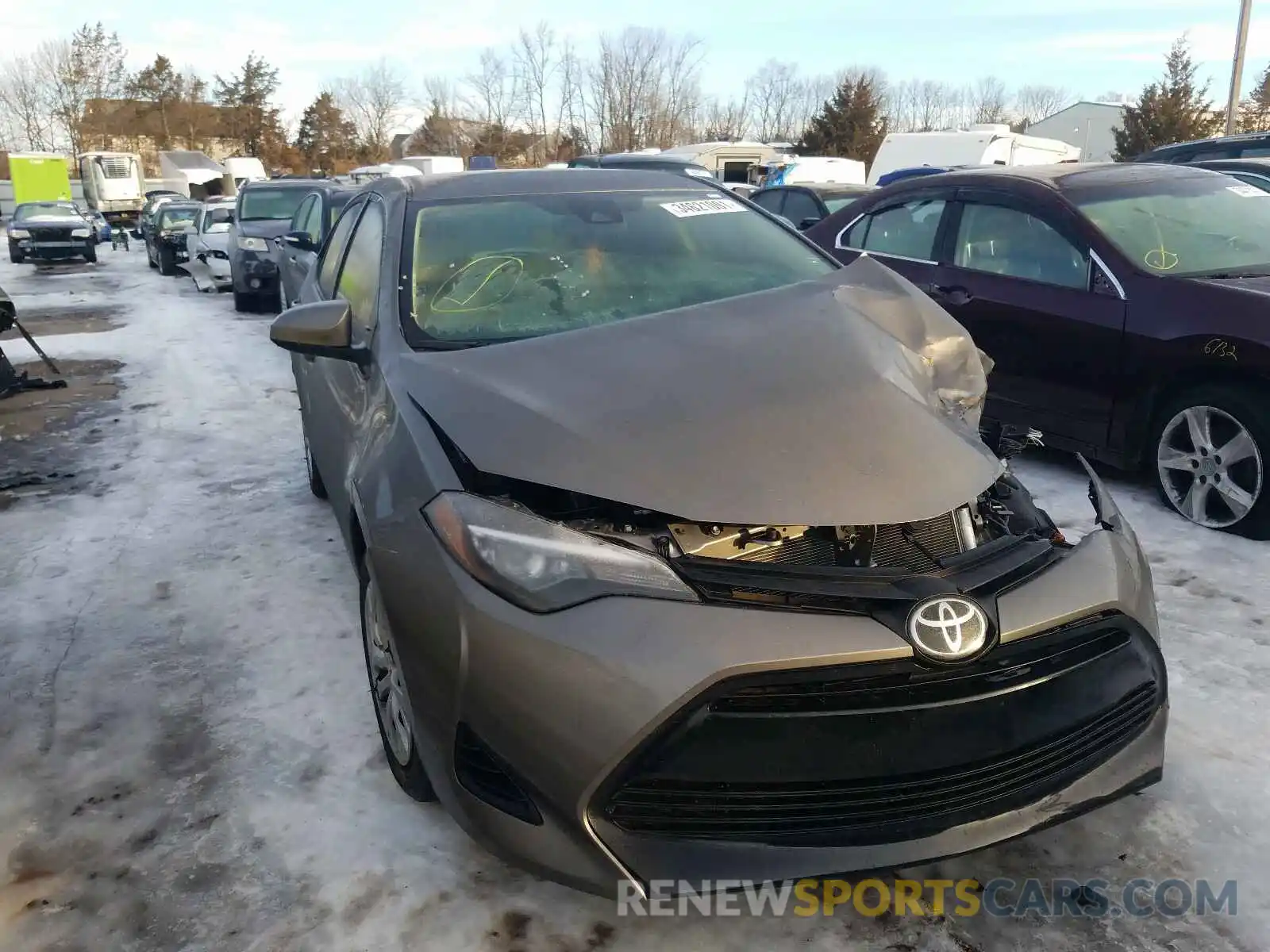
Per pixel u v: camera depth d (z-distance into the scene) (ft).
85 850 8.16
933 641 6.29
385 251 10.74
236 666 11.12
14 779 9.15
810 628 6.28
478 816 6.84
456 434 7.59
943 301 17.40
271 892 7.63
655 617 6.34
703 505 6.71
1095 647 7.12
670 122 163.94
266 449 20.10
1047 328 15.83
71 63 236.63
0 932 7.32
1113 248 15.29
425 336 9.44
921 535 7.06
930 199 18.61
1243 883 7.47
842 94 170.09
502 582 6.64
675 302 10.15
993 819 6.62
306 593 12.92
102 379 28.25
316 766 9.19
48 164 134.31
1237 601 11.87
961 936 7.10
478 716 6.68
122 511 16.44
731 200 12.60
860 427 7.38
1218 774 8.68
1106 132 161.17
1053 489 15.85
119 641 11.76
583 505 7.09
